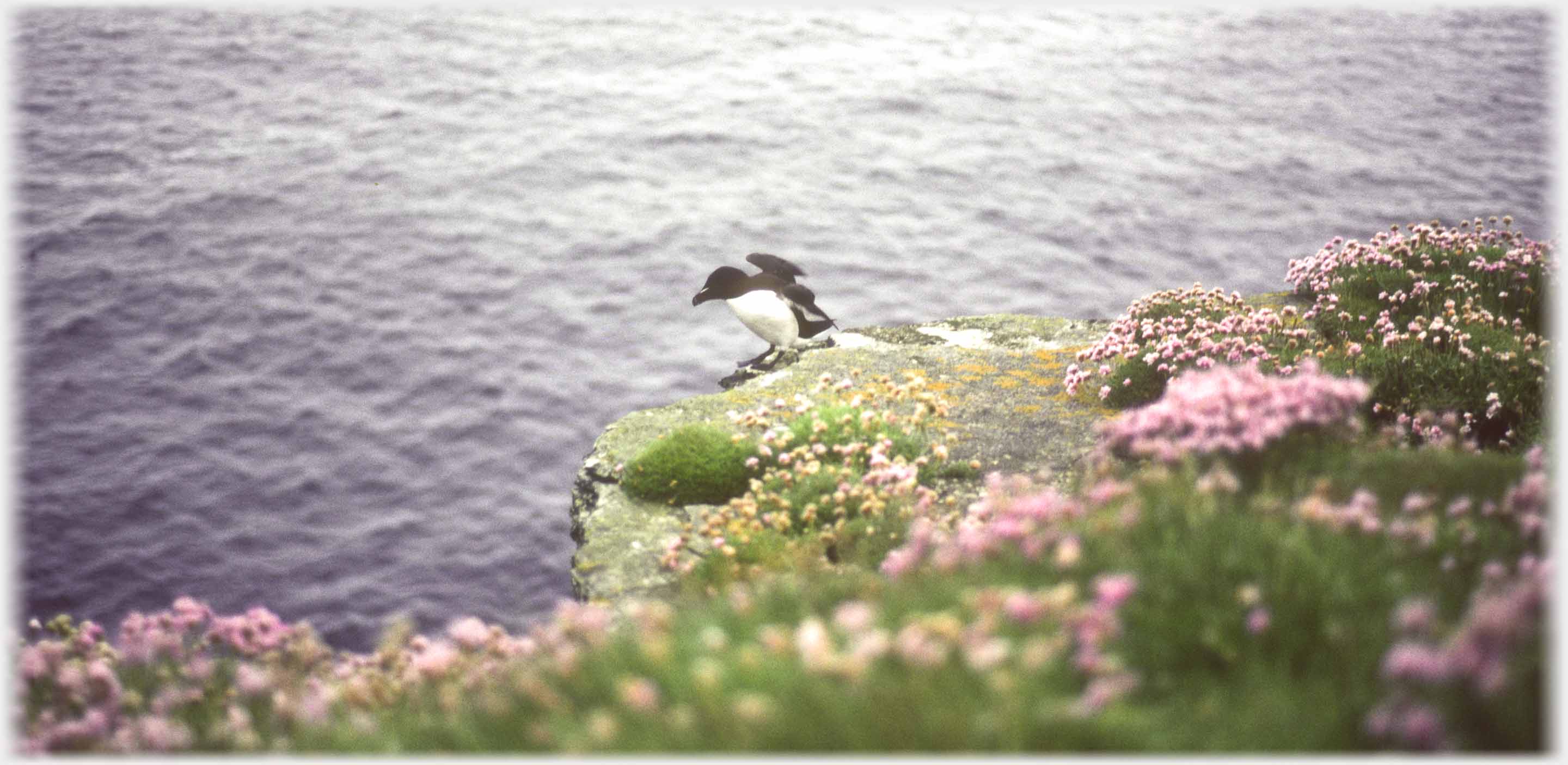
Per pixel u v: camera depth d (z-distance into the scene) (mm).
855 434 13133
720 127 33469
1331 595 5543
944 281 24938
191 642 8812
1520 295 15672
